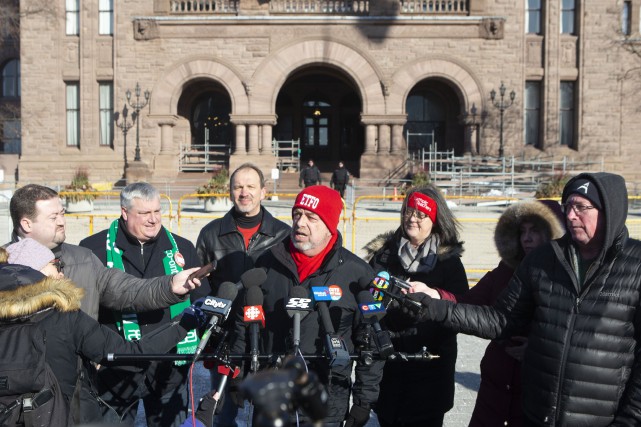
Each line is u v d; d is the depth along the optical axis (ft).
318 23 97.40
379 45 97.86
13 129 120.67
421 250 13.67
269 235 15.51
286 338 10.82
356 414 10.48
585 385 9.41
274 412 4.08
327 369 10.55
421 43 98.32
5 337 8.79
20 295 8.78
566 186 10.12
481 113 98.94
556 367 9.66
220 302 9.61
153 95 98.78
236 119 97.91
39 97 101.55
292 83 118.62
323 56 97.55
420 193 13.56
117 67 99.14
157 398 13.35
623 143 103.40
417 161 97.30
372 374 10.64
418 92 110.83
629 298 9.39
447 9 99.45
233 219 15.60
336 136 119.24
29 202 11.29
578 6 101.65
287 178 98.48
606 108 101.65
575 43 101.76
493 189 89.30
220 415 14.23
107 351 9.66
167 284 11.40
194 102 109.91
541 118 102.01
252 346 9.52
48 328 9.09
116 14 98.99
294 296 9.77
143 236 13.38
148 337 10.43
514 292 10.69
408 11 98.63
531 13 102.22
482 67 98.89
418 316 10.60
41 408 8.75
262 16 97.19
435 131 111.34
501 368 12.23
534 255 10.58
